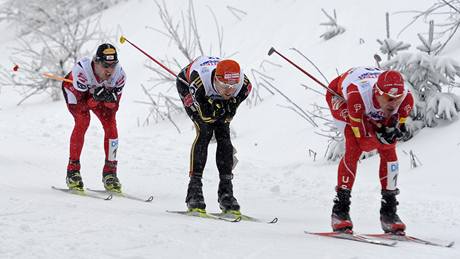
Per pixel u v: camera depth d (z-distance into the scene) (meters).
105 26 60.25
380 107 18.77
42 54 52.28
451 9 38.06
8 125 42.03
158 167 32.53
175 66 48.88
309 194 27.58
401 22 39.75
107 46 24.48
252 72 41.59
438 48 32.81
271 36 46.94
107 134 26.05
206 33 51.69
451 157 28.64
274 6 50.56
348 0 45.38
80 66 24.86
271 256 15.41
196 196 21.66
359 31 41.34
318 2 47.34
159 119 43.34
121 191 26.14
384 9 41.91
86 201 22.98
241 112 40.72
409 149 30.59
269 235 18.23
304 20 46.34
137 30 57.22
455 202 24.61
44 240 15.66
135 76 49.84
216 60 21.48
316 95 38.19
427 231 21.03
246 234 18.06
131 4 62.97
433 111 31.17
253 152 35.62
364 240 18.25
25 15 62.44
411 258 16.08
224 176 21.88
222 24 52.19
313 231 20.09
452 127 30.78
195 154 21.80
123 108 46.06
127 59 53.03
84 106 25.72
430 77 31.20
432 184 27.12
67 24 53.19
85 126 25.66
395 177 19.58
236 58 46.56
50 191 24.81
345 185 19.42
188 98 21.98
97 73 24.86
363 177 29.77
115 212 20.25
